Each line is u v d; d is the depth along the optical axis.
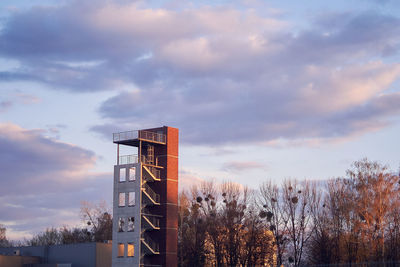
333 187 117.19
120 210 97.69
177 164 100.50
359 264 100.19
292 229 118.38
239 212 122.56
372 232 102.81
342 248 109.50
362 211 105.00
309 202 119.06
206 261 121.25
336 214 113.69
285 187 121.50
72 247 105.44
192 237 124.00
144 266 95.25
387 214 103.75
